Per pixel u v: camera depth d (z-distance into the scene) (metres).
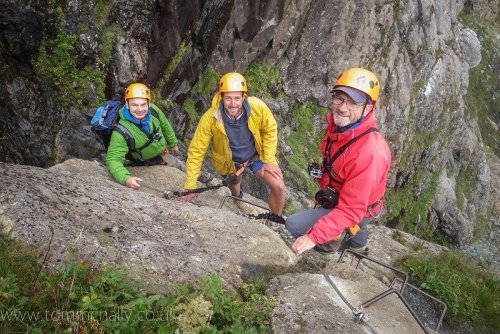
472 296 7.30
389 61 16.20
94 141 8.57
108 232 3.61
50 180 4.06
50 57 8.14
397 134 17.27
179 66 10.78
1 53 7.36
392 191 18.69
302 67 14.66
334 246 4.01
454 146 21.78
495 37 30.72
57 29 8.12
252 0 12.05
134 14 9.07
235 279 3.67
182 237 3.96
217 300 3.17
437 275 7.33
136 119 5.67
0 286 2.60
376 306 3.70
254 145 5.42
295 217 3.94
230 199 7.02
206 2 10.51
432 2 18.41
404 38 16.98
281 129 14.42
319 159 14.88
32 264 2.94
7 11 7.25
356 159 3.12
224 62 12.50
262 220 5.84
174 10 9.84
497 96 29.11
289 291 3.49
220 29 11.48
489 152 27.08
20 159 7.54
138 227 3.84
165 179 6.43
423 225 19.97
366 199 3.12
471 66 26.36
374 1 15.08
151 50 9.87
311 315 3.21
